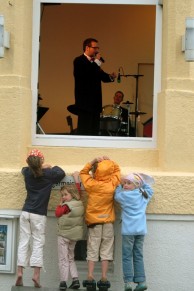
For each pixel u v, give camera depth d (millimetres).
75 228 11008
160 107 11820
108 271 11438
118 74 16812
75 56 17203
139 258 11016
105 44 17203
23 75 11781
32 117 12047
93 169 11164
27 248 11094
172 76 11656
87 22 17281
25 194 11445
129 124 14633
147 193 11070
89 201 11062
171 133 11609
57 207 11094
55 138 12016
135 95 16984
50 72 17188
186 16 11648
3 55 11469
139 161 11914
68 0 12180
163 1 11961
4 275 11555
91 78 13695
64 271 11047
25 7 11805
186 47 11383
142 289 10992
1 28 11406
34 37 12086
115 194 11000
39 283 11227
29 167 11094
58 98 17094
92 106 13672
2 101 11664
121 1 12195
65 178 11336
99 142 12000
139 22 17219
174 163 11625
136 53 17188
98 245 11031
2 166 11656
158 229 11422
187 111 11609
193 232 11438
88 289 11000
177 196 11367
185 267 11422
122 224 10977
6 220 11469
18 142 11641
